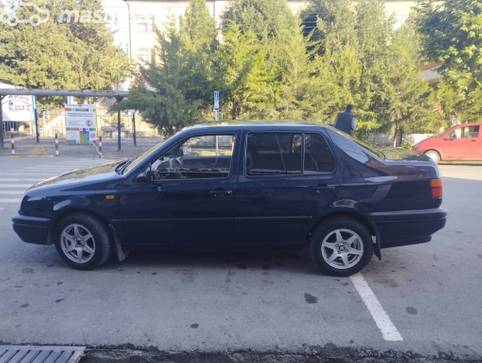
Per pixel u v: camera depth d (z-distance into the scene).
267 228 4.23
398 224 4.18
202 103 17.70
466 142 14.55
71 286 4.02
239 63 17.30
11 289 3.96
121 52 33.34
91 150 20.16
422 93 17.31
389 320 3.36
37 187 4.58
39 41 29.22
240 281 4.15
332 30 21.52
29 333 3.16
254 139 4.23
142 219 4.23
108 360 2.88
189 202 4.18
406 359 2.86
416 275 4.34
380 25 20.75
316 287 4.01
